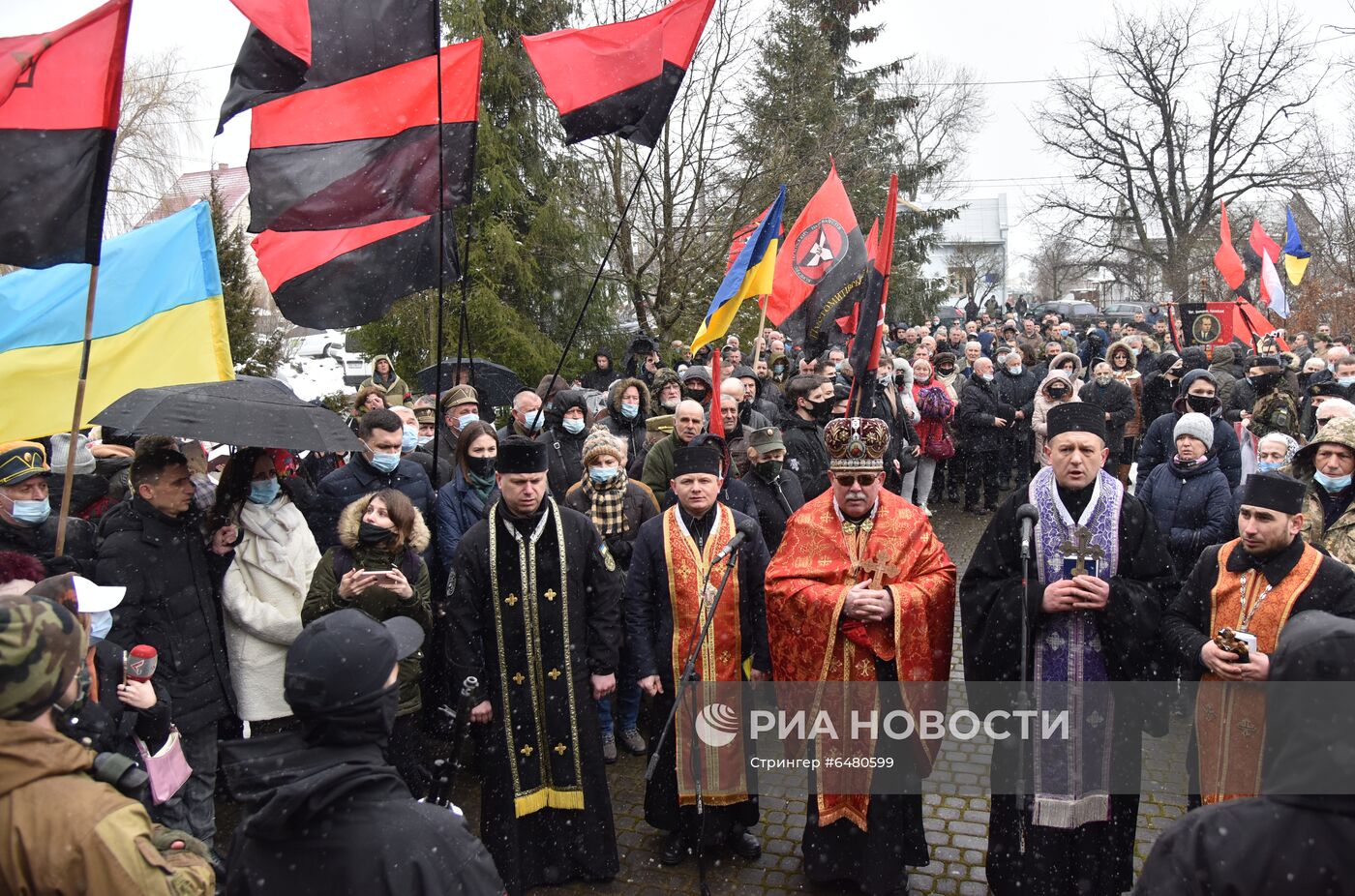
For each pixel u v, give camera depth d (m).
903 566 3.83
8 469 3.75
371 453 4.94
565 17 15.05
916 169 28.52
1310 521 4.42
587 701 4.08
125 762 2.11
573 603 4.06
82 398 3.31
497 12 14.84
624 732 5.40
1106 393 10.01
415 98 4.21
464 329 4.32
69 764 1.90
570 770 4.03
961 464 11.71
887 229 4.12
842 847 3.86
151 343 4.57
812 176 17.72
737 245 12.02
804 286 7.87
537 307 15.80
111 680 3.23
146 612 3.86
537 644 4.02
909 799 3.83
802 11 19.47
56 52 3.26
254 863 1.96
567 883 4.09
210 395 3.82
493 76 14.58
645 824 4.59
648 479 5.93
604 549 4.23
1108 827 3.48
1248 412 8.81
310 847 1.91
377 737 2.04
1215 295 32.53
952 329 16.84
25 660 1.85
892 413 9.02
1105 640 3.44
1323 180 24.83
